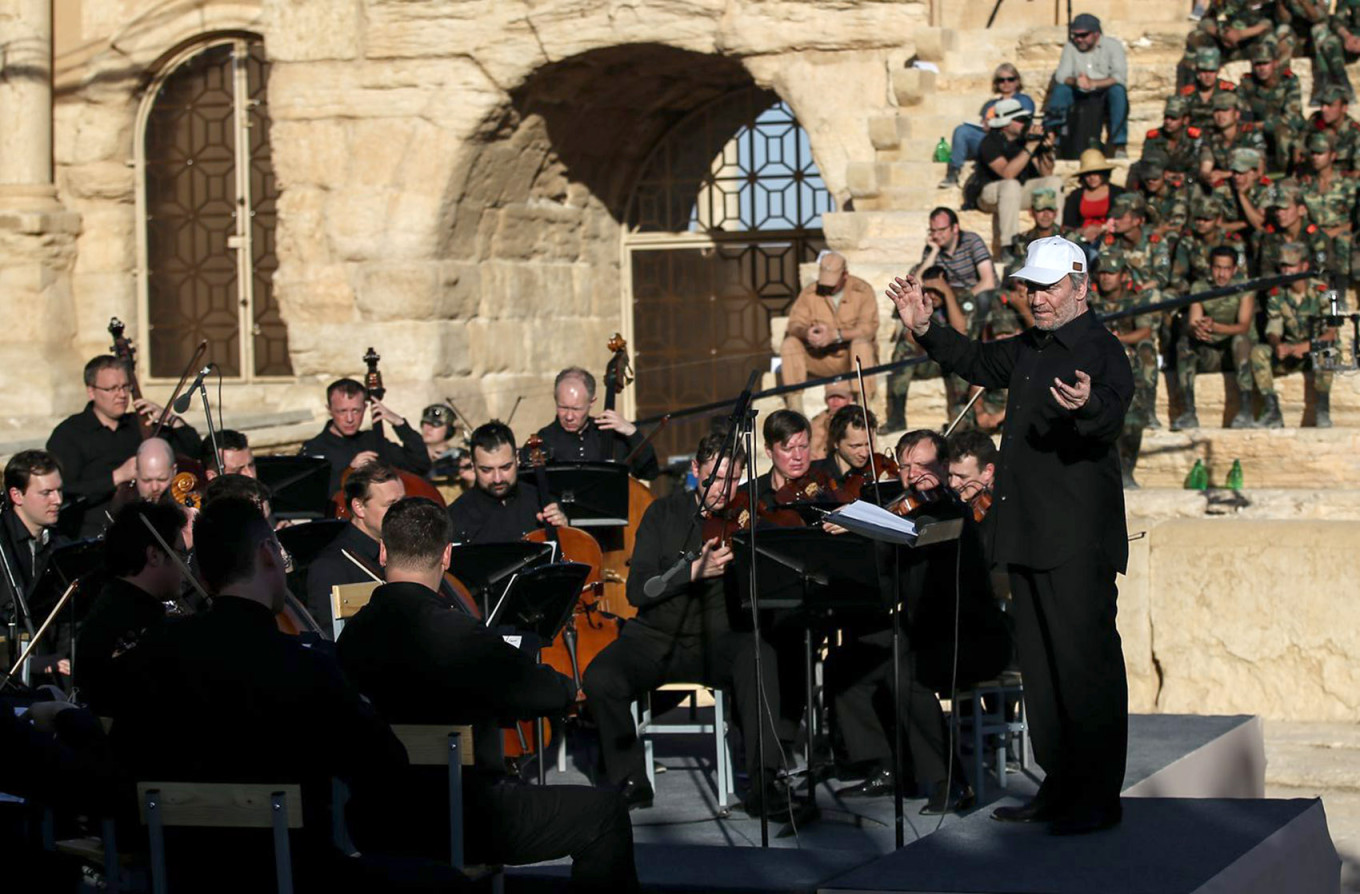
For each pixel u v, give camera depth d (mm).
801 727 9914
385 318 21016
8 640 10023
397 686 7023
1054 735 7570
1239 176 15633
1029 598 7488
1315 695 12648
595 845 6980
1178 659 12953
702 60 21312
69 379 22438
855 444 10367
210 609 6578
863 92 19812
